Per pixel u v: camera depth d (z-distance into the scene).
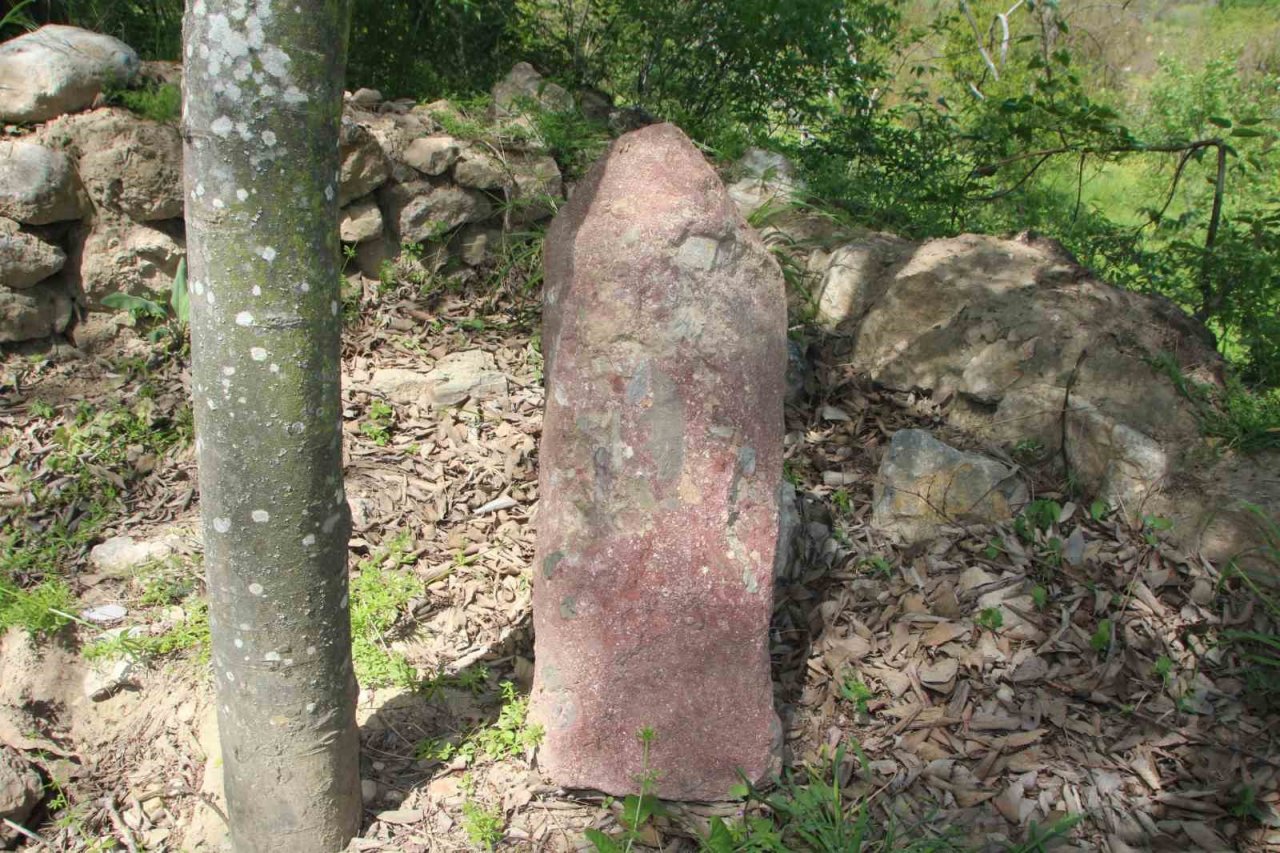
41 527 3.36
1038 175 7.73
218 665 2.25
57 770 2.80
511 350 4.46
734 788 2.61
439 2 5.71
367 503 3.58
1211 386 3.76
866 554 3.45
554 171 4.98
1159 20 14.31
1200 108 8.50
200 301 1.96
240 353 1.96
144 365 4.00
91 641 3.03
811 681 3.05
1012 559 3.38
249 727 2.27
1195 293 4.93
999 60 8.27
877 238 4.83
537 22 6.41
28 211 3.75
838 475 3.78
